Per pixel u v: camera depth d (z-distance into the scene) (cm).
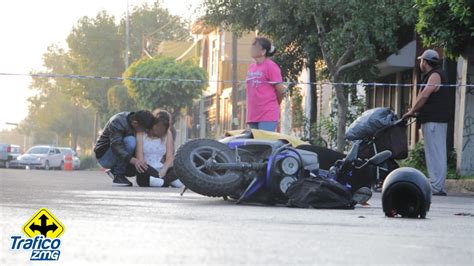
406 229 1700
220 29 6169
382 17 4891
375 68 5569
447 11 4009
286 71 5809
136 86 11306
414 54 5734
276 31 5506
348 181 2394
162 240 1326
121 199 2438
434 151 3500
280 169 2300
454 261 1213
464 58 4456
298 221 1798
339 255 1214
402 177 2017
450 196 3456
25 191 2759
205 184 2338
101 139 3450
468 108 4666
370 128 2939
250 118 3078
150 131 3416
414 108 3494
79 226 1515
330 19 5409
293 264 1102
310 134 6012
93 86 16550
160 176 3400
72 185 3462
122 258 1116
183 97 11250
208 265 1071
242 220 1775
